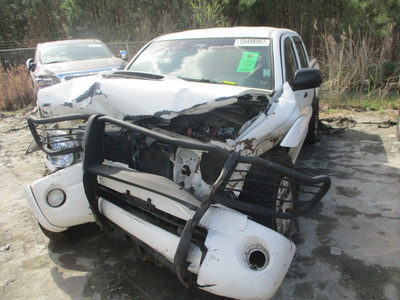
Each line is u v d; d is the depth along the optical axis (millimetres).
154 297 2727
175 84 2928
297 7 11375
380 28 9812
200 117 2975
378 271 2918
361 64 8984
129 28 15188
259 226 2252
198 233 2328
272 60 3645
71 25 17078
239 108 3170
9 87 10070
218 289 2152
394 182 4441
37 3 19484
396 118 7219
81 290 2811
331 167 5004
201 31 4418
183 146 2363
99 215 2846
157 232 2408
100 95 2930
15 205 4145
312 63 6094
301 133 3174
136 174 2588
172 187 2436
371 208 3875
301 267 2998
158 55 4219
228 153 2344
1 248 3336
